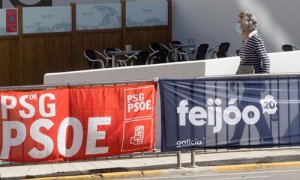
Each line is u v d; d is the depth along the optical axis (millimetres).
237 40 23750
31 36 22953
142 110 11266
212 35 24562
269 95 11562
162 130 11266
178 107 11289
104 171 11430
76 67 23719
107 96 11094
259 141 11594
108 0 25984
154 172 11242
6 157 10852
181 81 11266
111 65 23250
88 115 11047
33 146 10914
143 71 14352
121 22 24516
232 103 11430
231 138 11484
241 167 11484
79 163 12461
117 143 11188
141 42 24906
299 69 15680
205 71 13898
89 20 23891
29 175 11266
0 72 22531
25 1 25312
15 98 10828
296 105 11695
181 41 25391
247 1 23625
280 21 23047
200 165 11680
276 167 11617
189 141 11367
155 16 25125
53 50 23344
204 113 11359
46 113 10922
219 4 24297
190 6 25078
